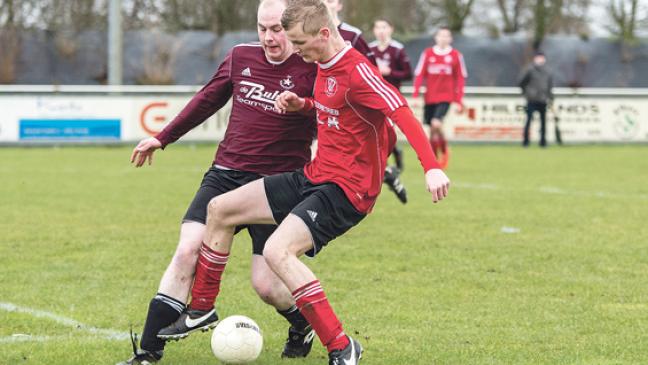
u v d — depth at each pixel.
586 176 27.09
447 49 28.33
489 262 13.95
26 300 11.39
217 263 8.48
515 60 50.28
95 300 11.44
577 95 40.84
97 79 48.06
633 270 13.45
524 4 57.94
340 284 12.38
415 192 22.89
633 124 41.41
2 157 31.59
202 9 56.81
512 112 40.31
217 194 9.00
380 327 10.22
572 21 58.16
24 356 8.92
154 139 9.17
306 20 7.82
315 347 9.51
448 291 12.02
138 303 11.29
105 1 53.88
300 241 7.94
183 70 48.22
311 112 8.71
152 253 14.55
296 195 8.28
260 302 11.36
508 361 8.90
